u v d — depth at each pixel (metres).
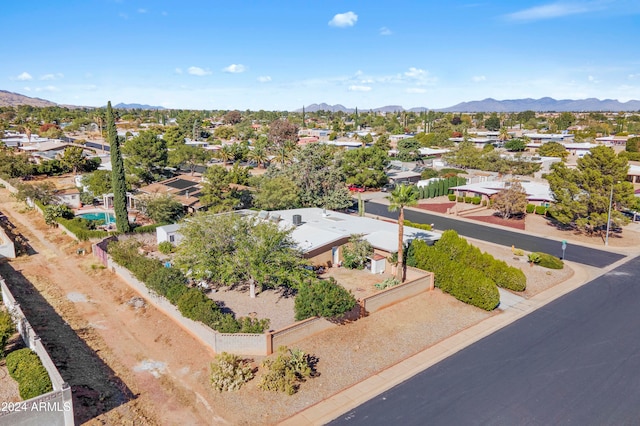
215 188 51.59
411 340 26.16
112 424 18.73
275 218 44.44
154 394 20.98
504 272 34.19
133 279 33.12
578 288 34.66
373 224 44.28
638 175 77.00
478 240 48.50
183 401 20.47
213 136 166.38
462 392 21.17
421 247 35.19
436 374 22.70
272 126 128.00
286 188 52.59
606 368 23.14
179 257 31.55
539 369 23.09
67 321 28.23
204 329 24.75
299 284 27.97
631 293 33.50
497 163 88.88
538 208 61.03
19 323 25.23
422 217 59.50
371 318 28.53
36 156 96.06
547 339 26.31
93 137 149.38
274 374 21.27
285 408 20.02
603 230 52.38
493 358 24.20
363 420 19.22
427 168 94.94
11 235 47.38
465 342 26.03
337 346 25.17
